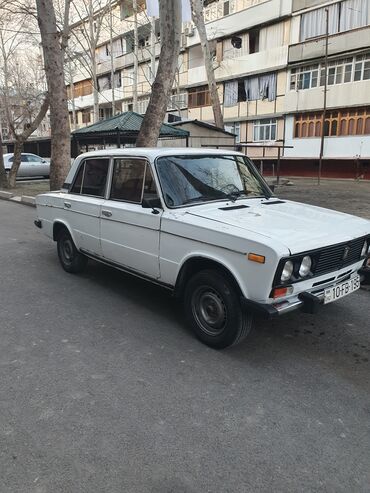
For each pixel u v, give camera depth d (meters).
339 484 2.23
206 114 31.48
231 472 2.30
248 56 27.38
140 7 28.23
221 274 3.56
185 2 9.33
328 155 24.36
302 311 3.39
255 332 4.11
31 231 9.19
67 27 14.17
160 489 2.18
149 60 33.12
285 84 25.80
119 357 3.59
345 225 3.87
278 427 2.69
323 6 22.97
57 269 6.21
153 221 4.12
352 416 2.81
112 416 2.78
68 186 5.73
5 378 3.24
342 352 3.72
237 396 3.03
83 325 4.24
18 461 2.37
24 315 4.49
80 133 15.64
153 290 5.30
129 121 14.92
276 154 26.98
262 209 4.18
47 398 2.97
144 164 4.35
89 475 2.27
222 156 4.80
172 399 2.98
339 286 3.62
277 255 3.08
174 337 3.98
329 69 23.41
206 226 3.60
